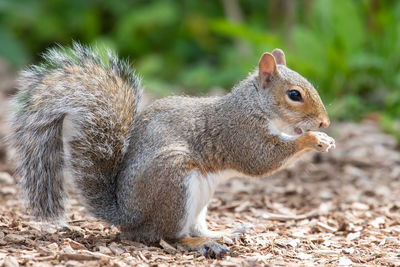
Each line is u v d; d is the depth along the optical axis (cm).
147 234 994
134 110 1039
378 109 2044
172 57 2611
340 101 2030
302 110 1051
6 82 2361
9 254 873
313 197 1396
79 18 2644
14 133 1025
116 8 2698
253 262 870
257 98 1059
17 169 1027
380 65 2067
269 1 2475
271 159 1044
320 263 930
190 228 1066
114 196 1017
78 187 1015
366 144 1766
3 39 2456
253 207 1320
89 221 1140
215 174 1041
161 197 963
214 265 857
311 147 1018
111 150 1003
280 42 2041
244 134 1042
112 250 940
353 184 1493
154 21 2591
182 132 1023
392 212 1277
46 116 1000
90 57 1052
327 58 2033
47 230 1052
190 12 2711
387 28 2112
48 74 1021
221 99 1072
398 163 1633
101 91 1011
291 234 1117
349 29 2075
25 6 2581
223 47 2620
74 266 820
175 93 1203
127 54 2633
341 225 1170
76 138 998
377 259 955
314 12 2131
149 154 985
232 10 2516
